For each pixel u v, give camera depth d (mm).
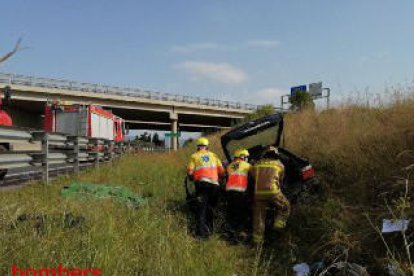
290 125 14070
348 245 4730
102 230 4480
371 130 8406
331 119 11586
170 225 5824
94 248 3879
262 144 7898
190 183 9219
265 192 6117
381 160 6977
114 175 11367
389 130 7746
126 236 4633
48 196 6750
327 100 14680
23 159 7703
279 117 7578
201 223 6355
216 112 53188
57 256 3654
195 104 50094
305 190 6980
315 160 9133
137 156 19812
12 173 7625
